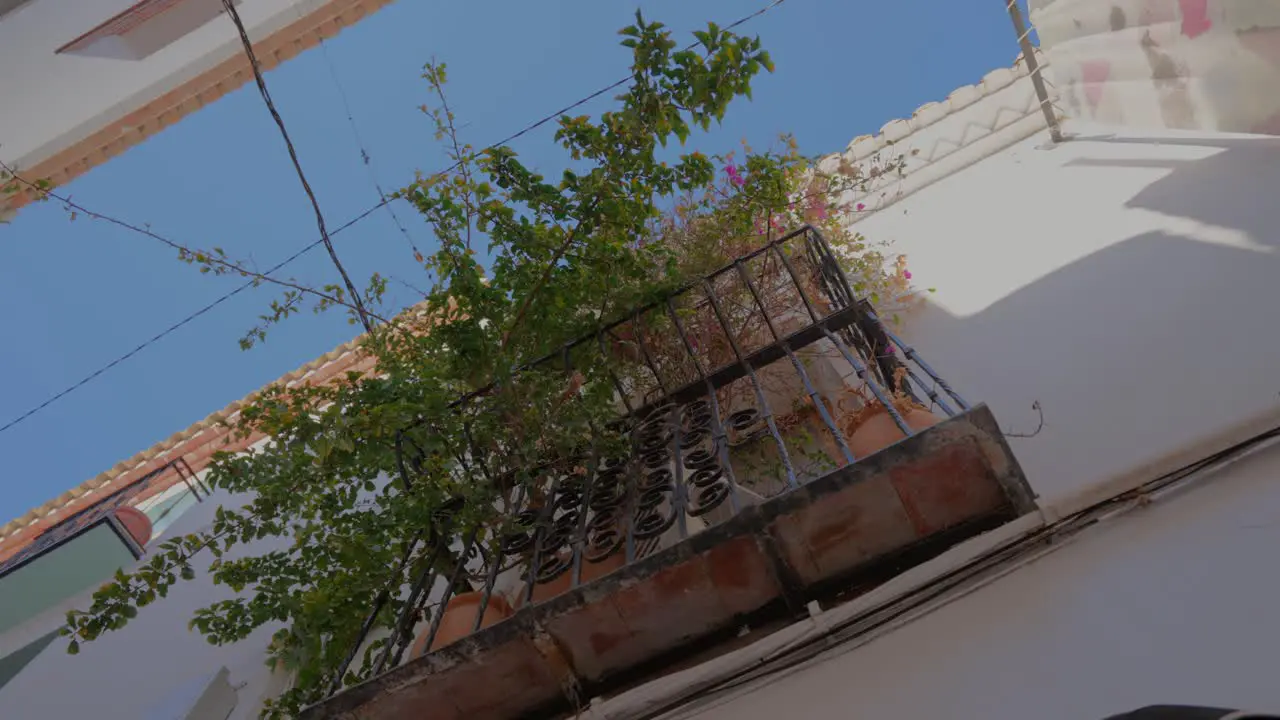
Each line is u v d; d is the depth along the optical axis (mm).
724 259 4855
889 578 2676
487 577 3229
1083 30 5543
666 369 4434
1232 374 3176
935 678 2340
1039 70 6320
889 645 2443
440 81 3736
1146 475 2475
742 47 3504
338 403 3580
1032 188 5477
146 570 3434
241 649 4773
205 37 6906
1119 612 2281
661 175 3758
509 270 3920
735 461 4504
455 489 3375
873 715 2330
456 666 2664
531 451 3502
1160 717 1697
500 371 3539
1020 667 2277
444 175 3764
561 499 3463
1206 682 2086
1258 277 3500
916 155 6164
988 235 5180
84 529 6051
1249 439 2441
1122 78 5285
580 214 3705
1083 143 5742
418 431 3453
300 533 3695
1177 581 2275
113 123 6875
